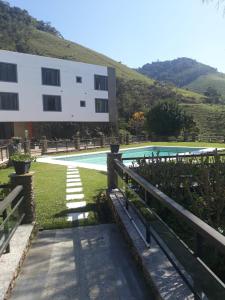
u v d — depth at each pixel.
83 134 34.12
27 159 5.88
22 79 30.08
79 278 4.16
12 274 3.96
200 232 2.21
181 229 4.65
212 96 79.19
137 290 3.81
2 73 28.70
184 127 35.69
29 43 71.38
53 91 32.44
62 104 33.22
